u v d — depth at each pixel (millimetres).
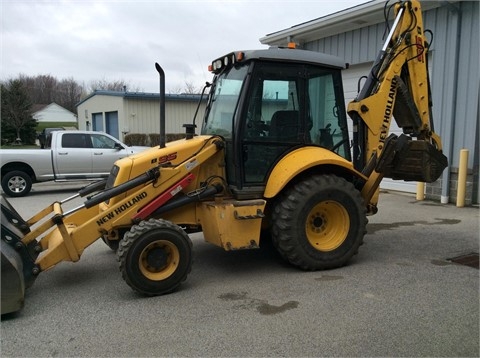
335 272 4973
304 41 12383
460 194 8523
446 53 8734
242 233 4688
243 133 4789
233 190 4934
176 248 4434
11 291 3830
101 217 4496
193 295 4391
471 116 8414
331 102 5262
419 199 9320
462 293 4301
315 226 5113
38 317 3955
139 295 4434
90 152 12102
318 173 5199
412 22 5531
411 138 5746
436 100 9000
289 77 4965
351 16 9875
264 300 4215
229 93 5145
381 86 5422
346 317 3801
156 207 4645
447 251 5738
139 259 4289
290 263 5066
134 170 4730
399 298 4188
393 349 3268
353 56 10992
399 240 6281
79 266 5449
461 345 3312
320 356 3195
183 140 5273
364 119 5355
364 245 6055
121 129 24781
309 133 5148
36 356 3291
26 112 42812
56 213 4695
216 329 3641
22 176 11375
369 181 5469
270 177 4891
